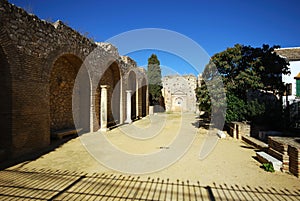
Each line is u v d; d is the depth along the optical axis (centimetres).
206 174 534
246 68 1166
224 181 488
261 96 1247
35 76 746
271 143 646
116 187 446
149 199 395
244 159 675
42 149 776
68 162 623
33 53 735
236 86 1170
